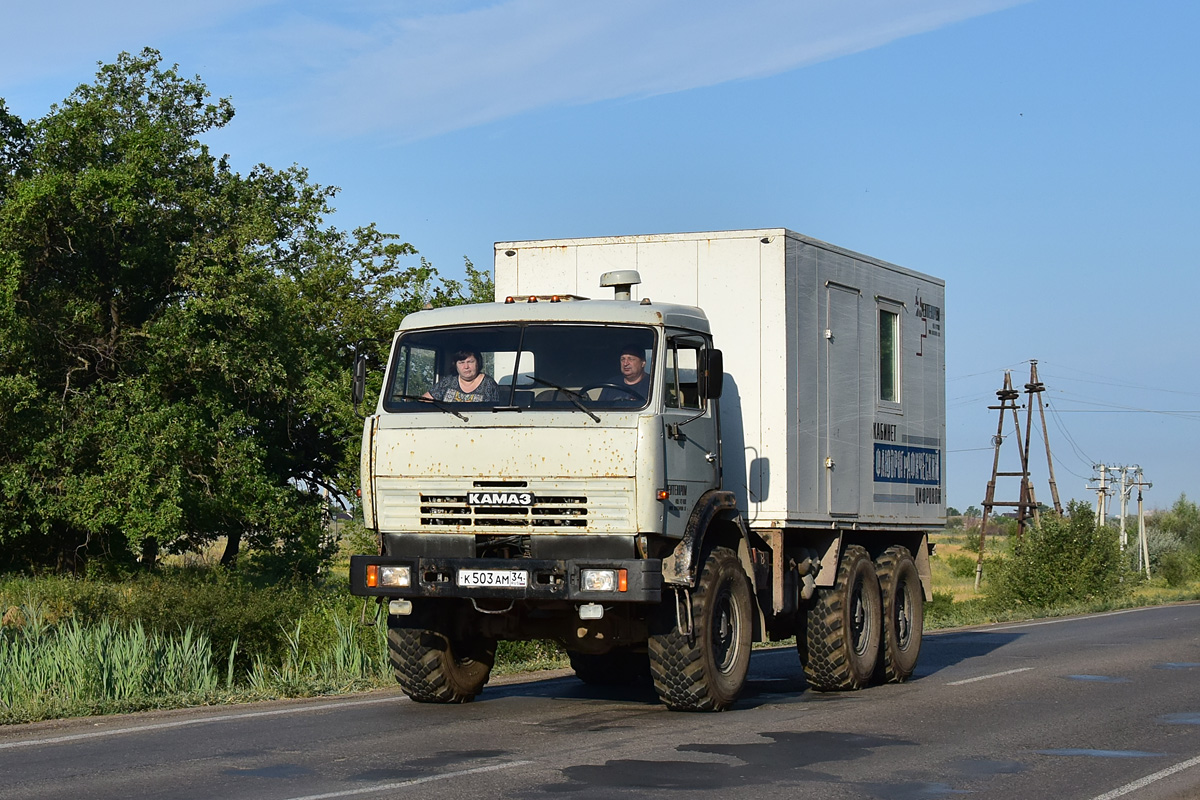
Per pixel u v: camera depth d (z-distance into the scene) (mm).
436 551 10781
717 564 11289
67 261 34656
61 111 36000
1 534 31438
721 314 12703
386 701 12250
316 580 32500
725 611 11531
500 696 12812
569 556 10477
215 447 32594
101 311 35250
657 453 10398
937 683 14555
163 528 30016
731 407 12562
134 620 16656
